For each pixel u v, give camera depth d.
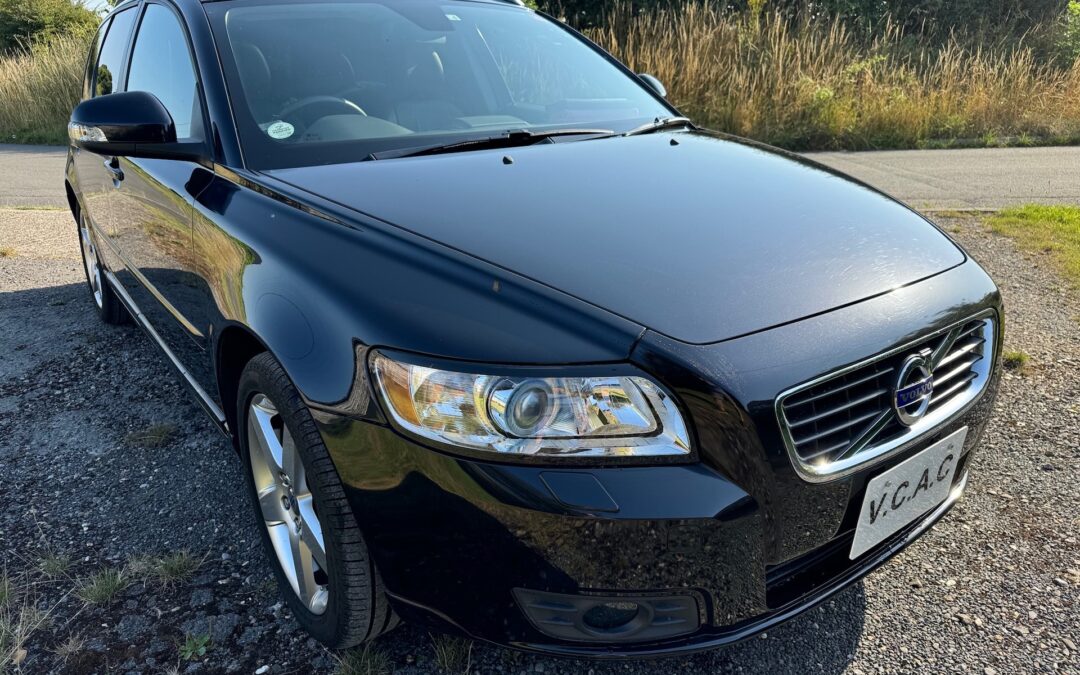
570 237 1.75
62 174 9.48
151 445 2.95
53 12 20.12
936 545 2.32
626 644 1.53
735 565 1.49
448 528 1.50
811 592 1.65
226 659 1.92
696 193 2.05
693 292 1.58
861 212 2.07
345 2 2.86
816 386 1.52
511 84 2.88
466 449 1.46
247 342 2.03
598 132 2.66
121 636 2.00
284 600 2.12
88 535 2.43
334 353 1.63
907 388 1.66
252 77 2.45
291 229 1.91
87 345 3.97
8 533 2.45
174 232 2.44
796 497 1.52
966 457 1.96
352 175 2.11
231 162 2.26
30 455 2.91
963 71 10.57
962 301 1.82
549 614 1.51
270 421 1.97
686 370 1.43
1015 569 2.20
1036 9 14.07
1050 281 4.51
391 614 1.79
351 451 1.59
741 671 1.88
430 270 1.63
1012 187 7.00
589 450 1.45
